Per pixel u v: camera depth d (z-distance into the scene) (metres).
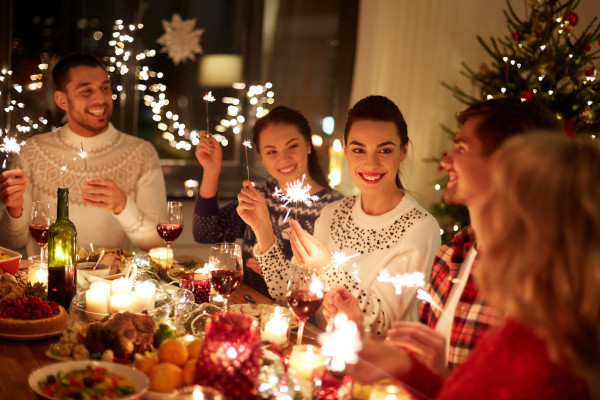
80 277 1.85
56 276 1.68
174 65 4.04
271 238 2.03
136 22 3.82
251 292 2.01
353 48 4.21
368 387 1.14
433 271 1.67
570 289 0.78
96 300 1.58
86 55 2.74
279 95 4.27
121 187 2.80
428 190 4.14
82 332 1.41
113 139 2.83
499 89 3.11
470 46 4.07
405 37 4.06
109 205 2.43
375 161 1.90
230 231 2.75
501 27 4.05
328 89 4.36
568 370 0.86
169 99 4.06
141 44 3.88
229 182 4.23
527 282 0.81
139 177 2.84
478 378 0.94
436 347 1.24
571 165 0.80
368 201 2.00
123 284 1.68
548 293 0.80
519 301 0.82
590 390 0.86
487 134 1.39
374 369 1.15
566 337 0.79
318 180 2.60
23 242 2.58
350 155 1.95
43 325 1.47
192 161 4.16
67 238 1.69
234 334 1.07
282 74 4.27
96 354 1.31
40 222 1.98
